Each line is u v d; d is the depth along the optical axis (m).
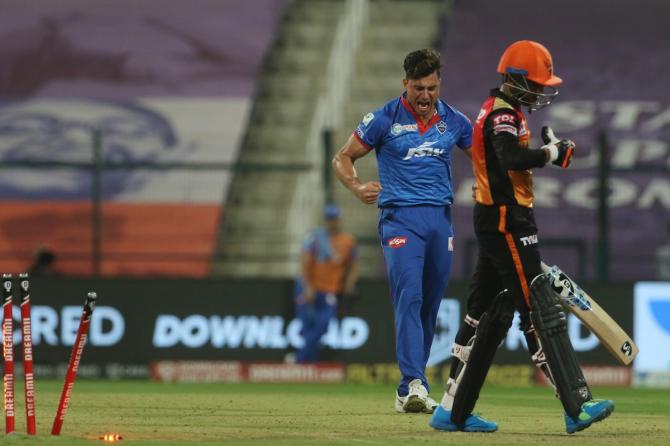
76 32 78.69
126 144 73.94
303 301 56.47
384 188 30.44
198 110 76.56
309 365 56.25
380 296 56.62
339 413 30.08
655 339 55.62
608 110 75.62
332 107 76.81
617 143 74.50
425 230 30.06
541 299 23.44
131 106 76.88
